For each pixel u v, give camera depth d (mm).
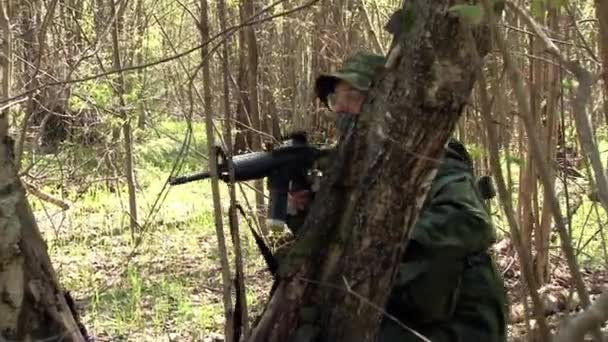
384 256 2229
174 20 8953
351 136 2217
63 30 8258
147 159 10297
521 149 5195
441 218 2396
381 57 2449
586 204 6445
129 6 8211
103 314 5398
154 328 5113
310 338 2295
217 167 2555
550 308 4445
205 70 2574
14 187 2154
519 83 1398
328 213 2268
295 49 9117
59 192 9062
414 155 2084
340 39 7980
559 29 3934
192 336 4941
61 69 7281
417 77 2035
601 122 4758
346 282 2234
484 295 2496
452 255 2391
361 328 2281
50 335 2186
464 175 2492
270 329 2336
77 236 7887
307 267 2305
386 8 6980
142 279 6230
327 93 2488
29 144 7578
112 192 9664
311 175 2502
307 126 8852
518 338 3982
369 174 2176
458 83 2006
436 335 2451
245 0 6484
